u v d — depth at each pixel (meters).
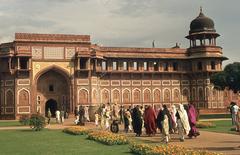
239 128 14.59
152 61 36.03
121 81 35.06
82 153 9.05
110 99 34.53
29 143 11.72
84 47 32.94
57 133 15.89
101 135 12.15
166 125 11.78
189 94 37.19
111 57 34.25
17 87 31.33
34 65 31.75
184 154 7.57
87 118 24.36
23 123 21.95
